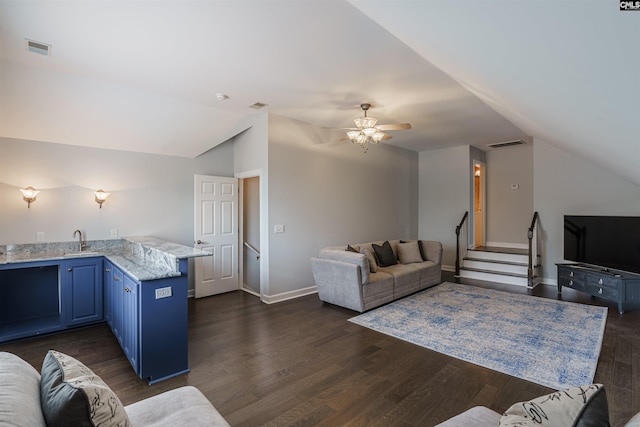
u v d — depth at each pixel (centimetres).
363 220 612
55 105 342
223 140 494
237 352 302
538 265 571
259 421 205
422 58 285
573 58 122
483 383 247
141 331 249
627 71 110
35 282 382
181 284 268
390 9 167
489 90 273
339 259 434
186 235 503
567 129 285
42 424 97
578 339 324
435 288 539
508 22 119
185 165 502
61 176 398
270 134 461
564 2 87
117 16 221
